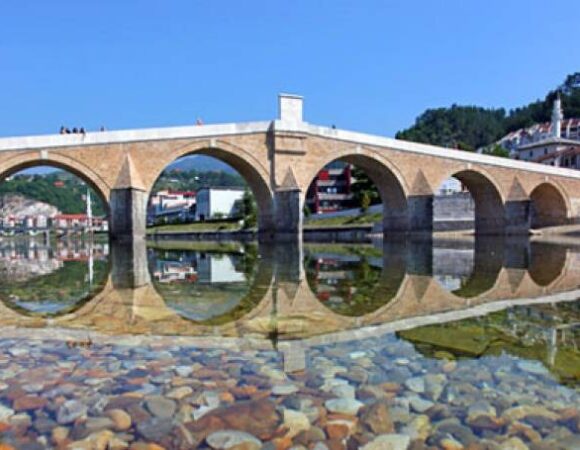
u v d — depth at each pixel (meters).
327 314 5.91
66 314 6.04
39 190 153.88
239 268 12.91
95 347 4.28
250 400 2.96
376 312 6.03
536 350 4.12
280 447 2.38
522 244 25.36
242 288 8.62
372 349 4.17
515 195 40.81
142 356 3.97
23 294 8.05
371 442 2.42
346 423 2.63
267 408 2.83
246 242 34.22
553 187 44.88
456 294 7.60
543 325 5.18
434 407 2.85
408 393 3.07
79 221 118.56
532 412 2.78
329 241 34.09
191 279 10.28
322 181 83.75
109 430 2.56
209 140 29.14
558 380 3.33
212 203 87.94
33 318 5.76
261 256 18.05
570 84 120.62
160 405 2.88
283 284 9.15
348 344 4.36
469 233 44.03
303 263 14.34
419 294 7.61
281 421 2.66
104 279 10.50
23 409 2.83
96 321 5.53
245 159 30.08
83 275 11.55
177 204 121.75
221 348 4.23
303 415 2.73
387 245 26.17
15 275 11.79
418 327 5.11
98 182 26.69
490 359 3.85
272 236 31.42
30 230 92.56
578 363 3.73
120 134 27.08
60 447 2.39
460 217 45.91
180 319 5.63
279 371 3.53
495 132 130.62
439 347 4.23
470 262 13.93
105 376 3.43
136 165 27.50
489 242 28.14
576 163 67.88
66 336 4.73
